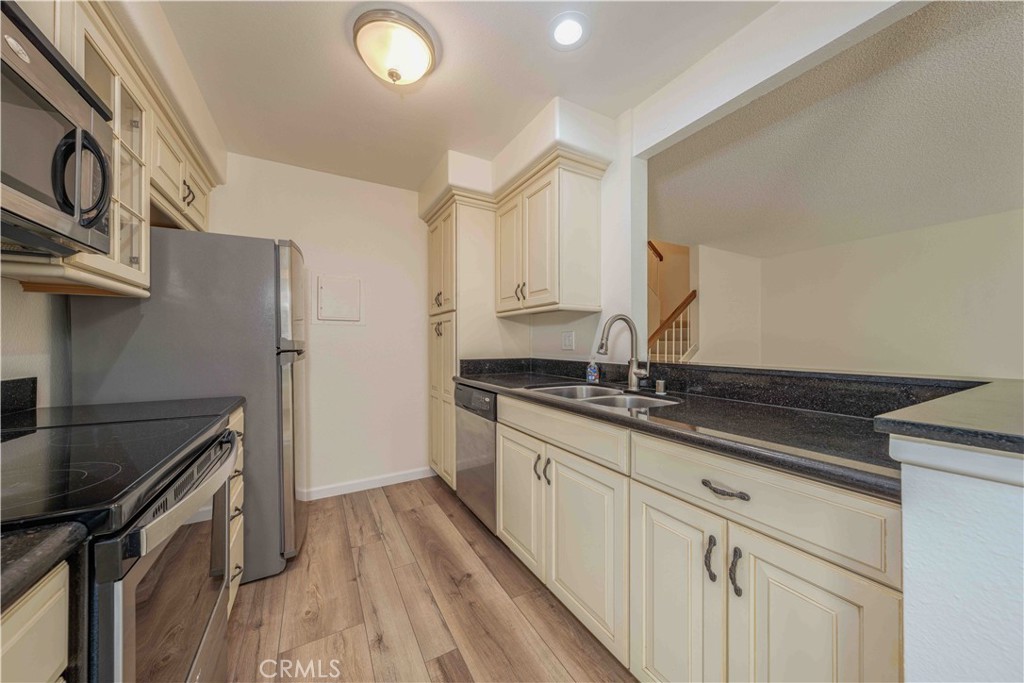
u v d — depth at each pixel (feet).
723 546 2.83
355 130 6.73
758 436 2.83
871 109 5.66
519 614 4.68
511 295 7.54
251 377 5.25
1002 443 1.41
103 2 3.34
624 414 3.75
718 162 7.35
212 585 3.28
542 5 4.17
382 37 4.40
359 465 8.58
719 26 4.46
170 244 4.84
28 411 4.03
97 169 3.00
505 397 5.90
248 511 5.24
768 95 5.36
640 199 6.24
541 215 6.61
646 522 3.47
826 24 3.71
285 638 4.29
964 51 4.46
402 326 9.11
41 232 2.53
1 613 1.33
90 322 4.53
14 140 2.17
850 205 9.75
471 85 5.55
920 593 1.65
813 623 2.32
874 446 2.54
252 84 5.47
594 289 6.68
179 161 5.41
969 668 1.53
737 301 14.53
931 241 11.62
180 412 4.08
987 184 8.46
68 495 1.98
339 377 8.38
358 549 6.13
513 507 5.63
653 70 5.24
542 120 6.13
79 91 2.81
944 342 11.52
